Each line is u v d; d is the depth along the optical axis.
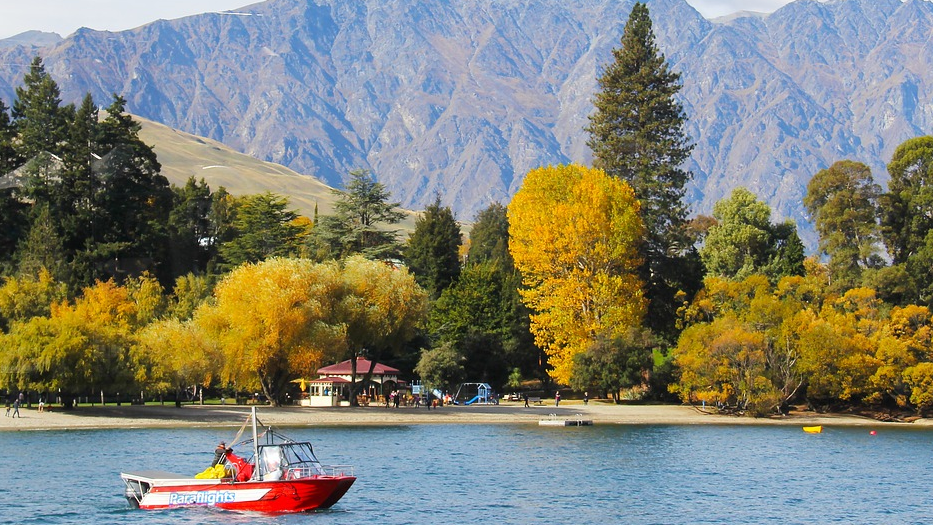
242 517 54.47
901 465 80.81
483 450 85.94
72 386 104.19
